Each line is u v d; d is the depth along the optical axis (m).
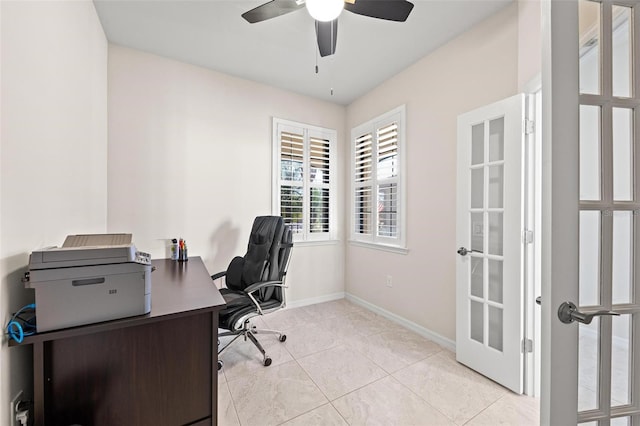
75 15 1.54
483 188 2.00
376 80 3.02
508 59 1.89
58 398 0.91
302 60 2.64
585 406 0.85
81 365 0.94
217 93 2.86
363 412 1.58
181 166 2.68
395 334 2.58
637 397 0.85
